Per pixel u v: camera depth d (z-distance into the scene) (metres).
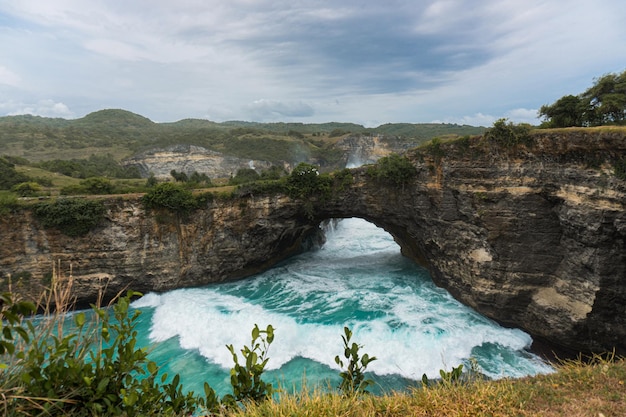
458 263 34.62
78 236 37.81
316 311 34.22
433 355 26.97
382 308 34.41
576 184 25.06
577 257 25.95
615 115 28.77
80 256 38.12
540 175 27.64
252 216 43.00
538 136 27.25
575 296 25.95
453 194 33.44
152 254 40.44
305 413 6.74
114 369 5.83
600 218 23.08
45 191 50.78
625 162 22.23
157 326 33.44
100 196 39.31
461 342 28.50
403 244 49.31
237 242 43.53
